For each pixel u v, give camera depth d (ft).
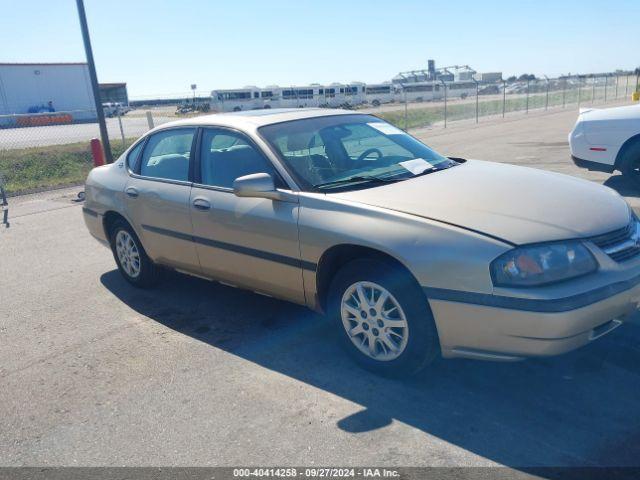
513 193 11.34
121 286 18.74
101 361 13.42
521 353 9.61
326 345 13.35
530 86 126.00
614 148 26.09
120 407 11.32
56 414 11.28
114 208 17.31
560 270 9.53
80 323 15.87
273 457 9.39
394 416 10.30
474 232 9.96
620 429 9.49
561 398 10.48
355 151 14.24
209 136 14.75
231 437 10.03
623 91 154.71
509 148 47.60
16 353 14.28
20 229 28.86
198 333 14.58
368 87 197.88
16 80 150.30
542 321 9.23
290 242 12.23
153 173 16.25
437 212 10.61
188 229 14.74
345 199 11.67
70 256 23.03
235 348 13.56
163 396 11.60
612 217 10.68
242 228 13.20
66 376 12.82
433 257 10.05
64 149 61.62
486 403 10.50
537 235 9.75
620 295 9.74
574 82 139.03
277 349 13.33
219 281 14.97
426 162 13.97
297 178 12.62
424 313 10.49
